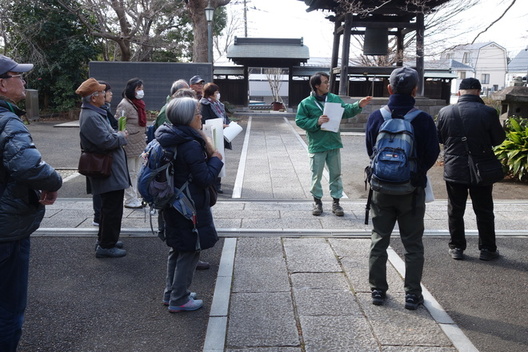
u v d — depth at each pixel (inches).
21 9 840.3
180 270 138.2
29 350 122.0
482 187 177.8
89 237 207.5
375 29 620.1
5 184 102.3
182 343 125.3
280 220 228.1
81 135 173.0
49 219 230.7
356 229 213.3
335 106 218.8
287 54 1019.3
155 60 1162.0
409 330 129.6
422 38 620.1
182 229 132.5
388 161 134.5
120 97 765.9
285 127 700.0
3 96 104.1
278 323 133.3
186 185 130.4
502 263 179.5
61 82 847.7
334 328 130.4
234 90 1063.6
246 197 280.4
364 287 156.1
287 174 349.1
